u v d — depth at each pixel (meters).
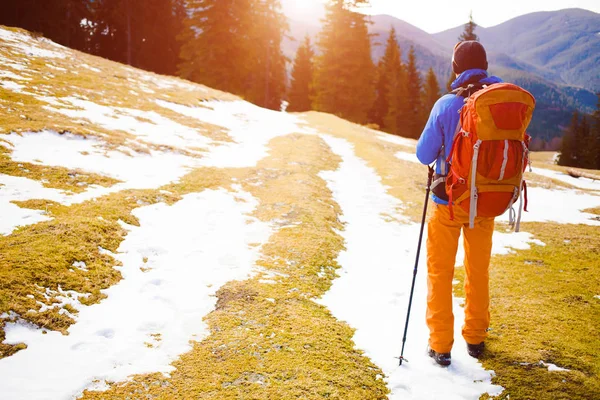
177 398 2.61
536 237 7.41
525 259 6.09
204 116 16.89
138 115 13.60
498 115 2.64
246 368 2.98
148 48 43.69
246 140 14.75
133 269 4.52
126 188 7.20
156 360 3.02
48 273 3.84
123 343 3.20
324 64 42.47
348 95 41.75
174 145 11.38
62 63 16.67
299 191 8.92
